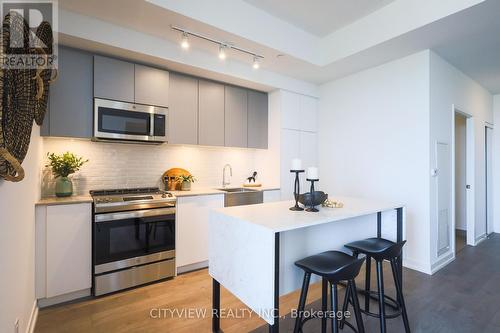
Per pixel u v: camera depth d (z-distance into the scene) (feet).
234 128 12.07
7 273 4.37
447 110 11.04
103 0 6.94
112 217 7.98
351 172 12.52
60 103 7.95
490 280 9.27
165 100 9.78
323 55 11.37
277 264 4.54
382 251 5.82
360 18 9.94
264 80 11.94
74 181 9.23
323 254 5.84
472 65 11.53
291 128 13.12
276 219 5.26
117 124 8.77
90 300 7.68
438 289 8.59
